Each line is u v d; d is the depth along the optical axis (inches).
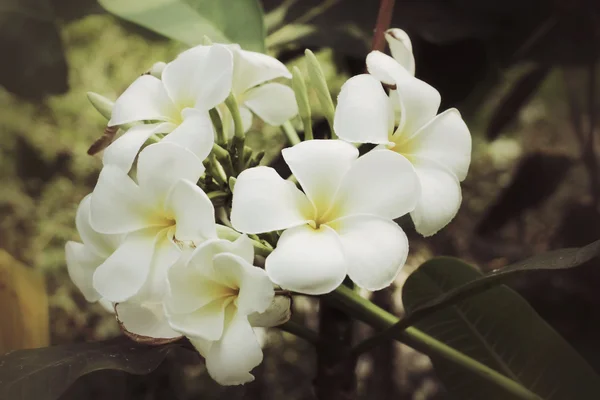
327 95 23.6
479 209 46.4
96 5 31.4
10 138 50.2
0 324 30.0
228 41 27.2
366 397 37.1
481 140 42.3
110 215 21.9
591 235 39.2
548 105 45.2
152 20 27.1
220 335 21.4
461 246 44.0
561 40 32.1
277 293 21.5
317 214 21.6
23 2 30.9
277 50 36.2
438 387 37.9
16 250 49.1
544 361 25.8
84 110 50.6
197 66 23.0
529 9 30.7
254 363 21.2
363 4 30.6
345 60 34.3
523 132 47.8
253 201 21.1
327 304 25.6
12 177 50.7
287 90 25.7
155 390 30.7
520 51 31.4
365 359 37.6
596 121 42.4
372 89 22.2
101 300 24.2
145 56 48.3
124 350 23.4
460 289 23.2
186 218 21.3
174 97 23.0
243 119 26.0
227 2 27.2
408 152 22.9
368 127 21.9
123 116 22.9
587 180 44.4
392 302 35.7
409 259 41.1
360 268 20.9
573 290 35.3
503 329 26.0
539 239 44.3
